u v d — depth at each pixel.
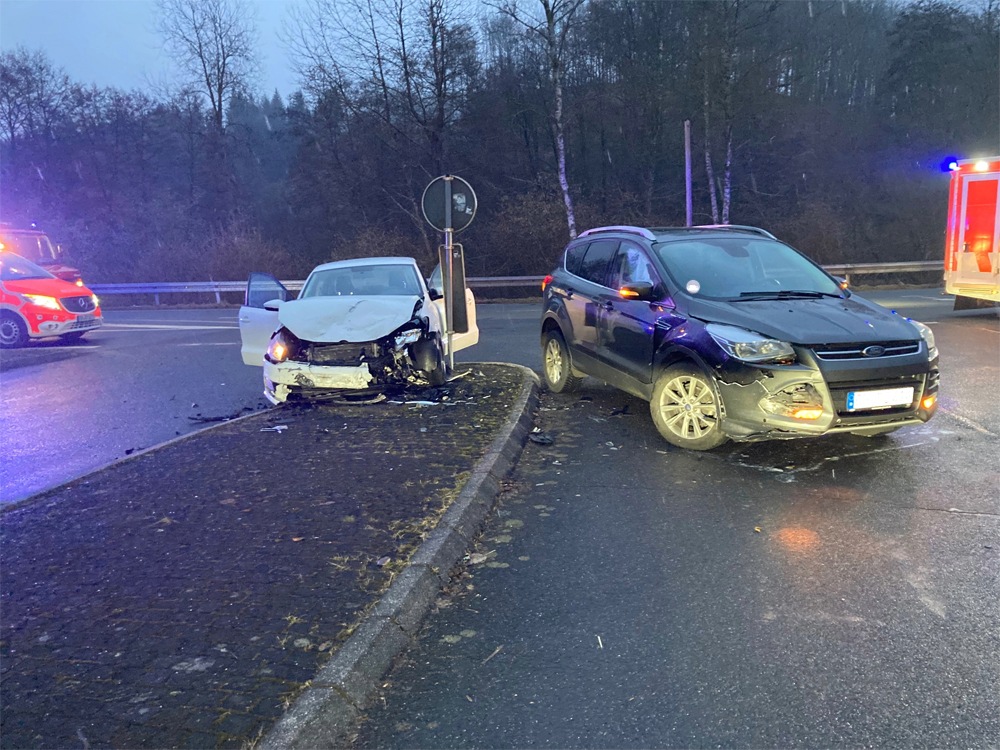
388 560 3.91
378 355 7.59
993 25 34.97
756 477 5.38
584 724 2.72
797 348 5.27
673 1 32.66
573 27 27.47
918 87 36.47
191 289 25.14
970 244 13.44
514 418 6.82
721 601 3.59
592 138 36.72
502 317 18.02
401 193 32.12
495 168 33.22
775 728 2.66
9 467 6.38
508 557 4.19
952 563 3.92
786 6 33.81
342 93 28.91
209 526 4.46
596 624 3.42
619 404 7.80
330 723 2.68
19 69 38.50
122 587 3.69
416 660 3.19
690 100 31.02
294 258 28.88
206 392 9.37
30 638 3.23
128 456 6.06
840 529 4.41
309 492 5.00
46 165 39.53
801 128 35.12
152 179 41.62
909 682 2.90
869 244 31.69
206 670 2.96
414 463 5.57
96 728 2.62
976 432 6.34
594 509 4.87
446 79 28.92
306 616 3.36
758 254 6.88
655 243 6.89
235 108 38.16
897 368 5.28
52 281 14.28
